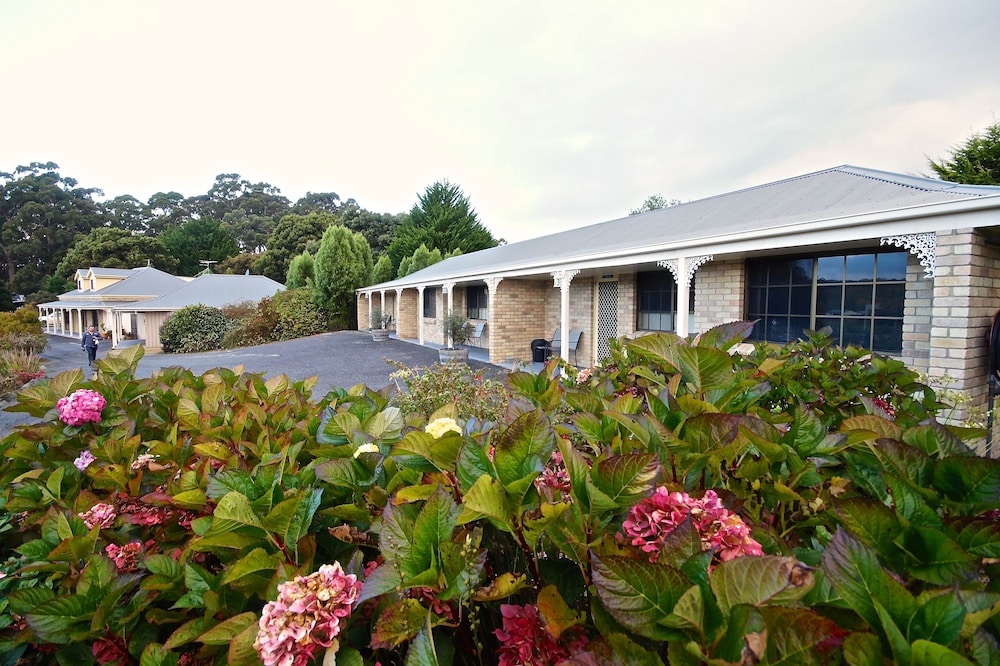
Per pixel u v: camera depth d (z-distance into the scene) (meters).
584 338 11.22
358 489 1.27
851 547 0.65
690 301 8.58
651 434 1.04
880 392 2.45
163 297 24.16
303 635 0.81
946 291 4.54
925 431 1.08
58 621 1.15
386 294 22.64
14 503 1.70
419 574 0.86
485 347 15.05
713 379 1.25
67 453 2.11
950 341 4.52
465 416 3.21
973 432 1.22
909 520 0.83
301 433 1.80
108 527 1.55
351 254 24.05
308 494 1.15
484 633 1.08
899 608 0.60
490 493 0.86
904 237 4.77
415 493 1.03
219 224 47.91
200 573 1.18
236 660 0.89
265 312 21.72
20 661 1.42
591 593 0.78
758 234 5.81
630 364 2.50
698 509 0.81
